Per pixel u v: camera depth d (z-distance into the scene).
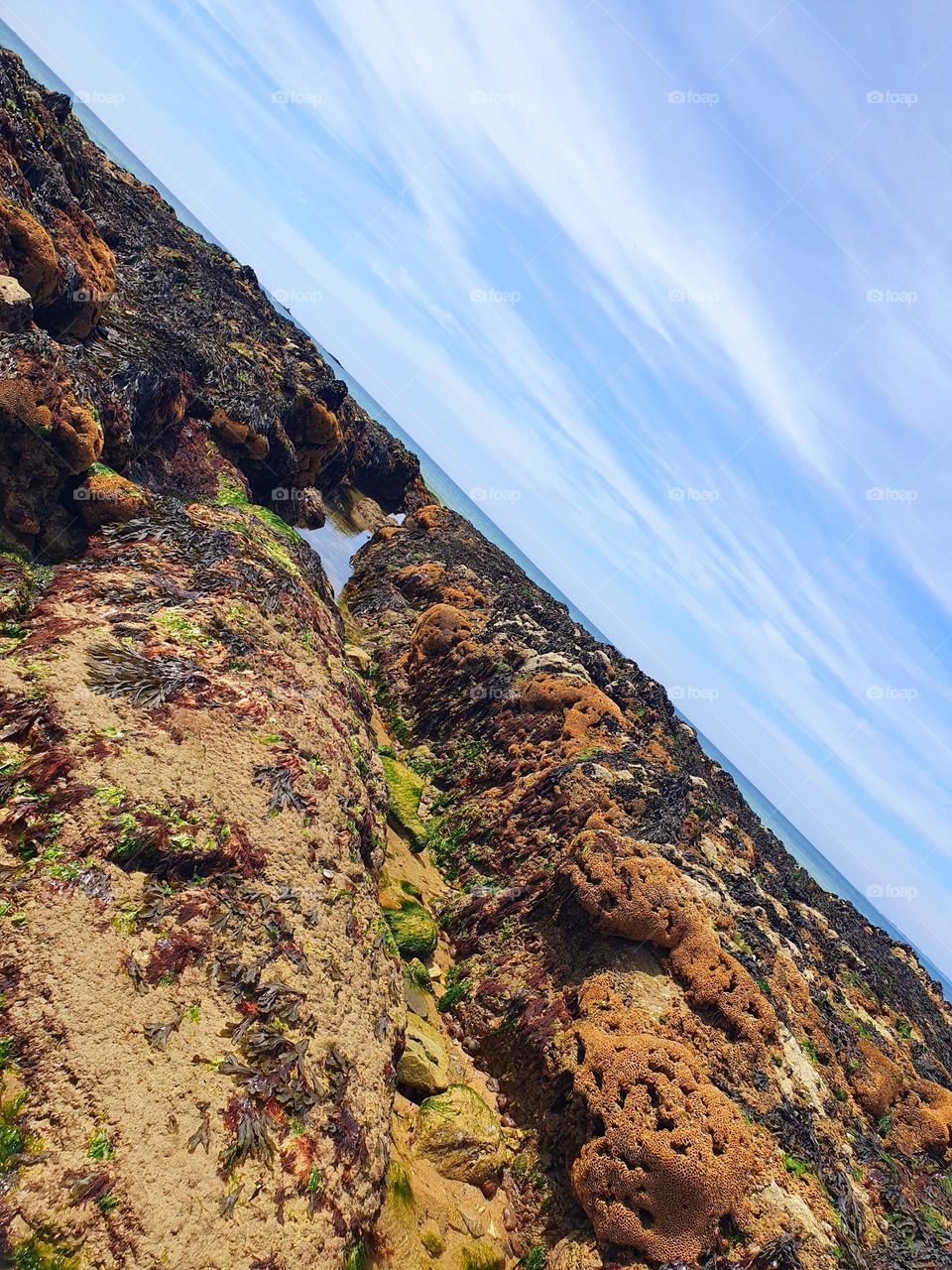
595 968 10.84
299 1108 6.67
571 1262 7.95
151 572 10.92
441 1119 8.65
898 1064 13.57
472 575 26.27
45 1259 4.82
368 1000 8.38
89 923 6.43
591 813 13.68
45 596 9.52
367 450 36.97
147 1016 6.22
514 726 16.88
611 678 22.95
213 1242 5.50
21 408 10.34
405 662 20.27
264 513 17.81
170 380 16.06
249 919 7.52
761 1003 10.86
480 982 11.27
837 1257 8.30
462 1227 7.94
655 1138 8.35
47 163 15.23
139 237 25.12
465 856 14.12
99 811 7.13
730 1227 8.13
